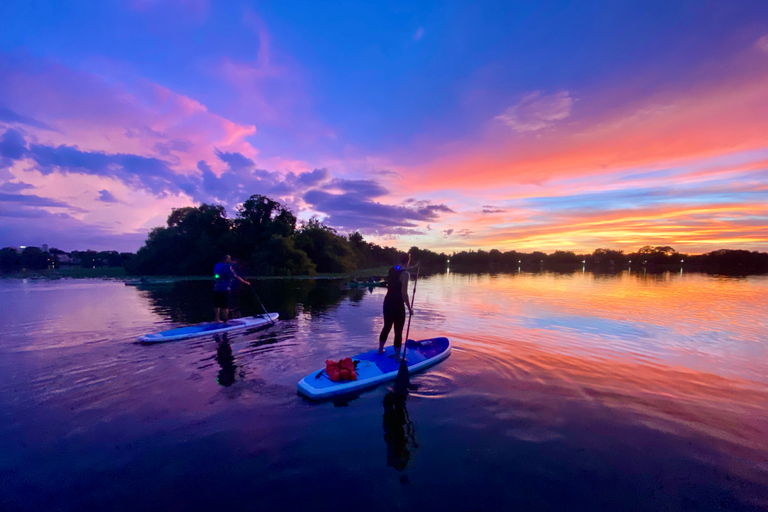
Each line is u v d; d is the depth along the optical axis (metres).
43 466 3.11
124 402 4.42
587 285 23.56
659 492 2.83
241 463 3.15
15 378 5.25
